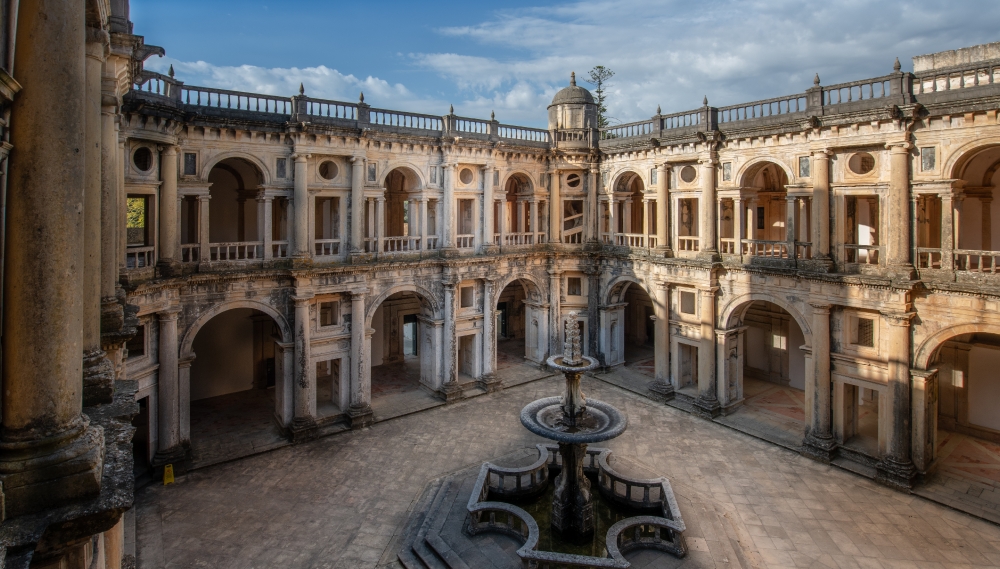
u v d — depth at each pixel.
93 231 12.91
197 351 34.03
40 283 8.36
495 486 22.73
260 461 26.17
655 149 34.00
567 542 20.12
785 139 28.05
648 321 46.41
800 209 28.39
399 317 41.66
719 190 31.16
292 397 28.77
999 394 27.97
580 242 40.38
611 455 25.17
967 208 27.86
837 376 26.39
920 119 23.52
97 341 13.25
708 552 19.00
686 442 28.20
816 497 23.14
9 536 7.51
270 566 18.77
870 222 32.44
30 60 8.16
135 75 20.22
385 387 35.97
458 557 18.48
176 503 22.42
